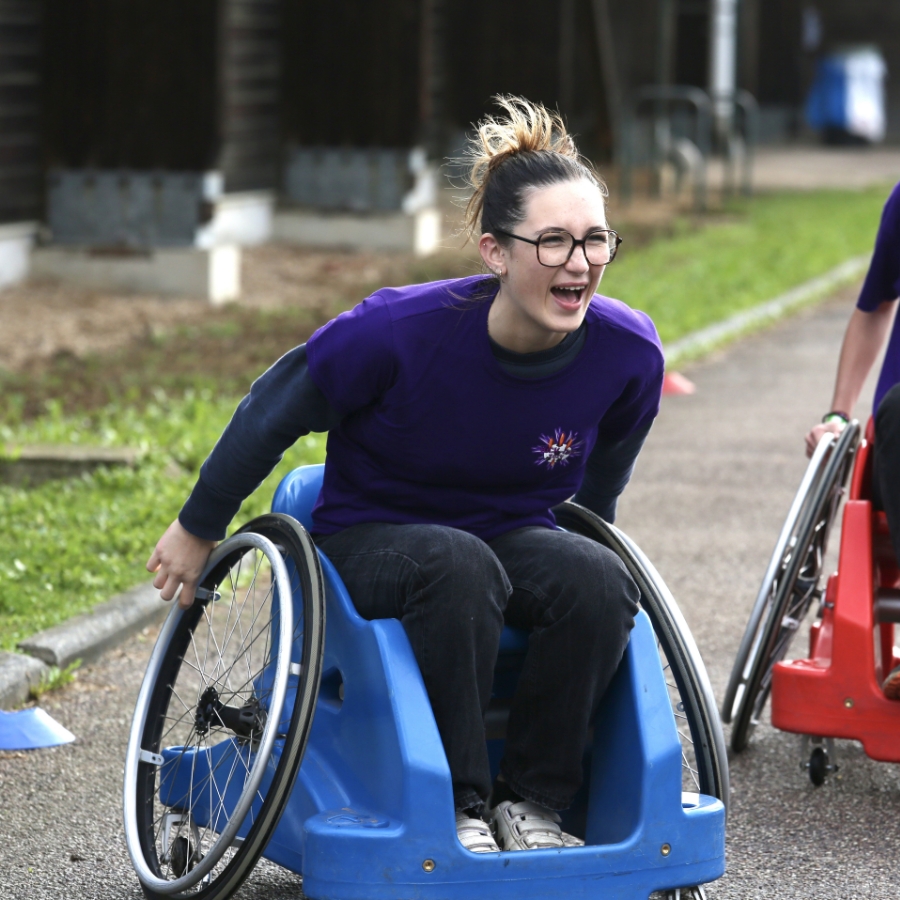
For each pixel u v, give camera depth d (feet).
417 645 35.63
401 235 191.42
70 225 156.87
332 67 192.85
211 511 39.81
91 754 52.24
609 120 252.21
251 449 38.47
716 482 93.71
